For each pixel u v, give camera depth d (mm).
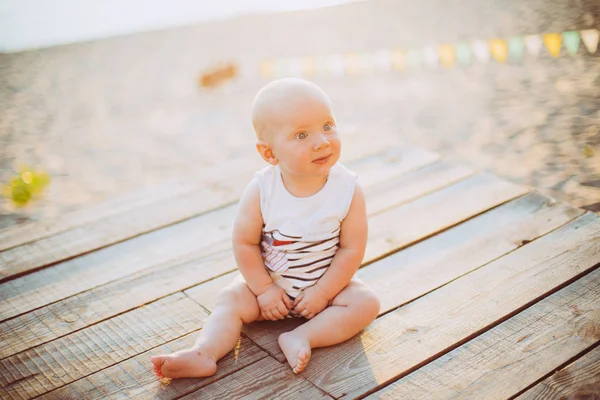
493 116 4957
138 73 6828
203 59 7055
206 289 2438
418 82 5988
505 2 7785
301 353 1943
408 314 2227
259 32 7848
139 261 2629
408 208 2934
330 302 2139
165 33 8070
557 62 5836
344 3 8898
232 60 6875
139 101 6113
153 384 1969
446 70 6188
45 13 8578
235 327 2084
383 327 2166
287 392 1899
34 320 2293
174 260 2627
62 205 4156
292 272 2115
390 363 1994
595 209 3389
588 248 2514
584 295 2250
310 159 1927
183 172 4562
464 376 1929
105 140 5277
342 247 2127
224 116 5664
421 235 2711
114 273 2553
